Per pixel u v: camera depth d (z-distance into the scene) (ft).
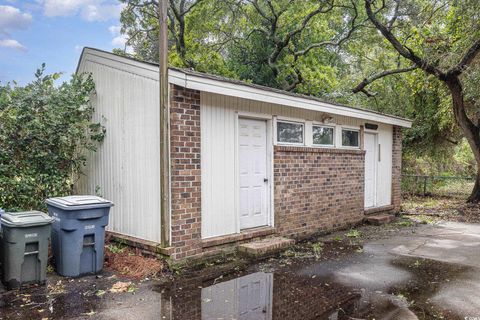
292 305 13.38
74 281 15.74
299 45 53.47
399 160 36.96
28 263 14.93
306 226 25.29
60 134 20.58
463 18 33.14
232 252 20.26
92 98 22.11
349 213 29.40
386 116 32.63
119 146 20.43
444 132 52.08
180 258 17.70
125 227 20.12
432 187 54.03
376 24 37.88
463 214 36.35
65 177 21.91
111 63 20.72
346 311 12.83
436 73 36.65
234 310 12.89
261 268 18.01
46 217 15.38
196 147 18.47
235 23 52.65
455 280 16.24
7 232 14.61
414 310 12.88
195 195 18.39
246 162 22.00
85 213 16.25
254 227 22.39
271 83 54.70
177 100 17.60
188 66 50.55
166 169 17.44
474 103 40.14
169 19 52.65
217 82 18.22
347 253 21.12
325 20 52.85
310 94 52.65
